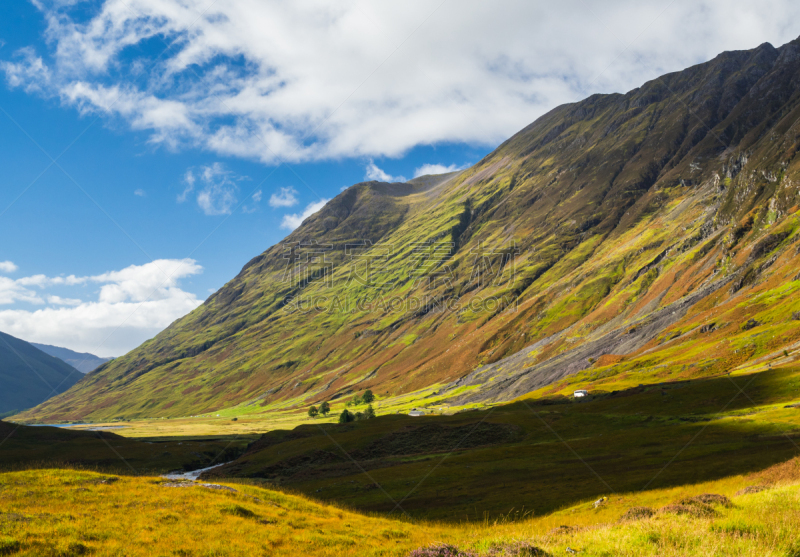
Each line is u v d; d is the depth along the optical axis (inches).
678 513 863.1
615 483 2155.5
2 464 3922.2
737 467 2043.6
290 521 1256.8
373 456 4005.9
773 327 6136.8
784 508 808.3
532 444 3754.9
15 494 1203.2
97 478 1411.2
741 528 700.7
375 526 1353.3
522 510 1909.4
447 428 4640.8
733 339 6422.2
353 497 2625.5
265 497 1499.8
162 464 4404.5
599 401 5324.8
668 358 6899.6
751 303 7298.2
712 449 2600.9
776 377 4407.0
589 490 2090.3
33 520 1022.4
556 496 2066.9
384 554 997.8
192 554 952.3
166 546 975.6
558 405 5880.9
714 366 5772.6
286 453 4215.1
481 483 2598.4
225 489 1469.0
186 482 1514.5
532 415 5142.7
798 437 2554.1
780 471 1565.0
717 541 632.4
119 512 1146.0
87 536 981.8
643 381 6112.2
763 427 3041.3
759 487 1197.7
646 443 3161.9
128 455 4613.7
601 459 2856.8
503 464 3063.5
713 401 4340.6
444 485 2667.3
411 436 4439.0
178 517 1150.3
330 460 3937.0
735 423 3304.6
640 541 686.5
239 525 1149.7
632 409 4731.8
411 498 2427.4
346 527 1285.7
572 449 3329.2
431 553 746.2
